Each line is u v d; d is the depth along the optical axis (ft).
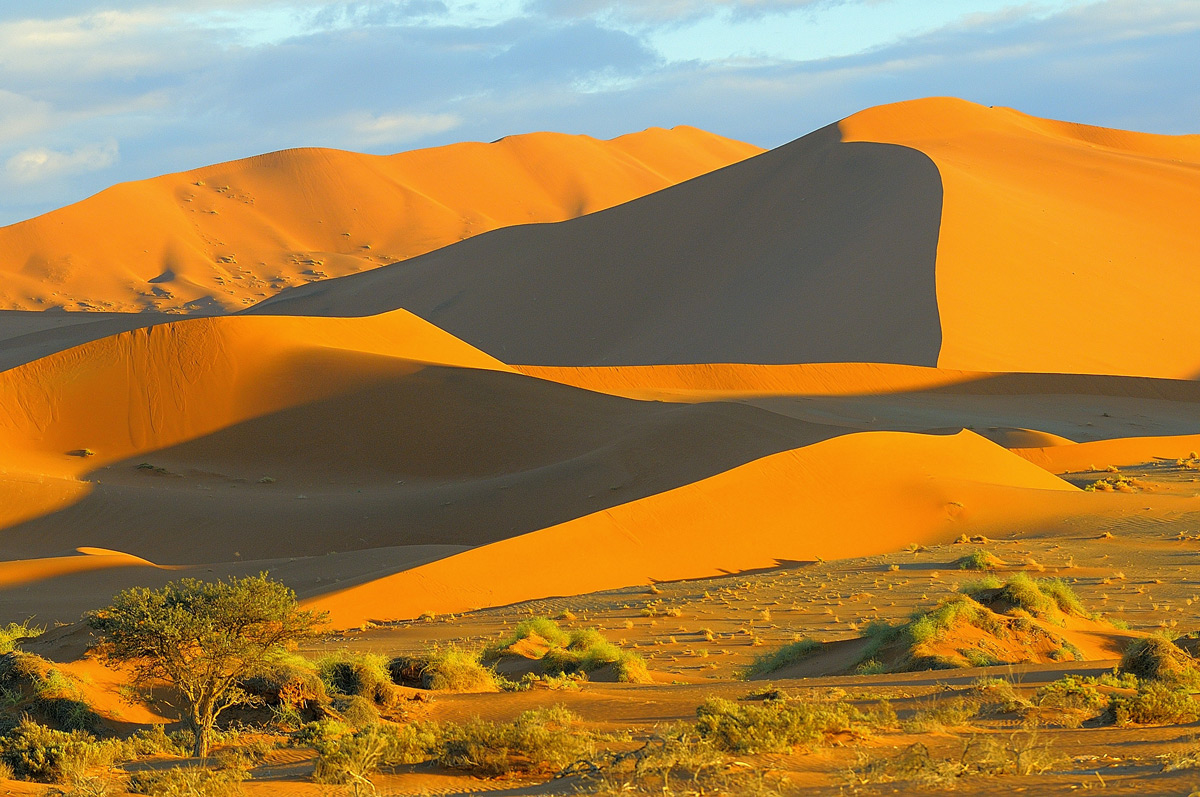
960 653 97.14
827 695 72.69
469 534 258.37
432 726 58.39
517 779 48.49
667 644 133.69
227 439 327.26
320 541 255.50
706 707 54.95
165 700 85.10
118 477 297.94
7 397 326.44
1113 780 35.63
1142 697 58.34
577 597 189.37
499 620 165.07
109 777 54.49
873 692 74.33
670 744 45.65
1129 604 147.54
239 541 254.68
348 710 70.79
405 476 315.58
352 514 270.05
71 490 272.92
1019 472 281.54
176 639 69.26
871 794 36.22
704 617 156.97
